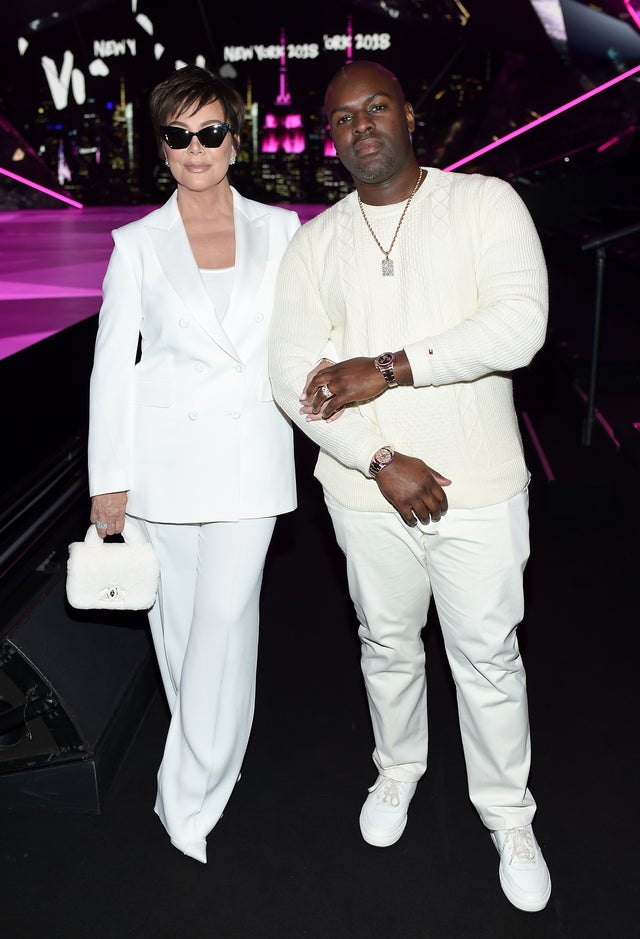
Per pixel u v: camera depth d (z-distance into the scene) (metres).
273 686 2.70
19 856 2.03
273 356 1.80
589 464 4.05
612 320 6.46
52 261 6.86
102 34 20.30
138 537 1.89
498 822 1.93
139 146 20.41
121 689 2.36
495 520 1.75
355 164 1.67
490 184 1.69
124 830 2.11
